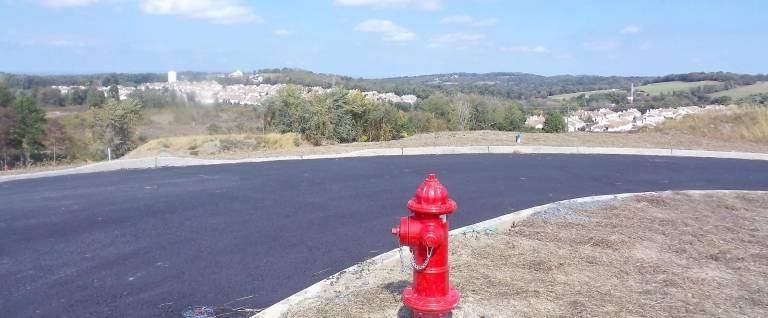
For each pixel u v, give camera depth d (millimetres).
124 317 4883
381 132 28297
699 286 5371
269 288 5590
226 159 16047
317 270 6160
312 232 7871
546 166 15055
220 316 4887
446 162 15859
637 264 5992
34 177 13227
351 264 6375
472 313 4590
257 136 22906
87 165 14844
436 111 37344
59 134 26094
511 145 19281
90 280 5875
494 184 12023
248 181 12469
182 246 7176
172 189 11469
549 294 5051
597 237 6961
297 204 9883
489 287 5207
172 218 8789
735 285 5430
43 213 9188
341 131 25875
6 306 5164
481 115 37000
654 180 12805
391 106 30344
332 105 26047
